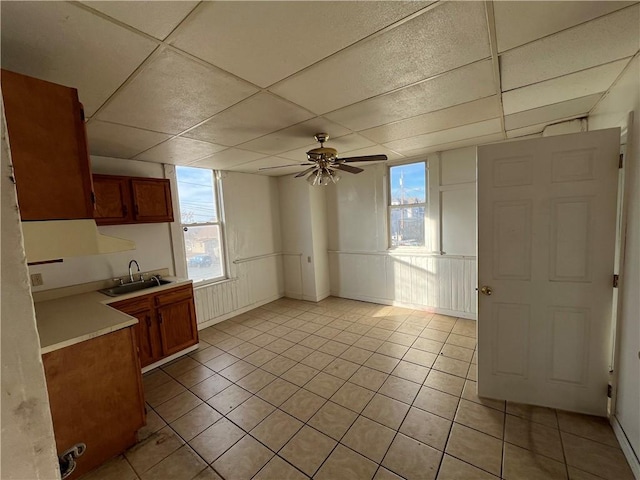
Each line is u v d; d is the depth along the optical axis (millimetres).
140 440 1993
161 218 3230
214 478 1688
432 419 2066
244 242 4574
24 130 1254
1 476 404
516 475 1604
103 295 2734
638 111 1580
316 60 1402
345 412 2186
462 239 3812
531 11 1130
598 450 1734
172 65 1377
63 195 1369
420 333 3514
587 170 1879
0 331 399
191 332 3283
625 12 1152
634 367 1627
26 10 958
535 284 2072
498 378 2234
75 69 1371
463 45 1348
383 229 4492
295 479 1653
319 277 5012
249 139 2648
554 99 2094
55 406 1642
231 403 2359
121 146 2676
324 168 2732
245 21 1097
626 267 1760
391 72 1560
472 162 3623
